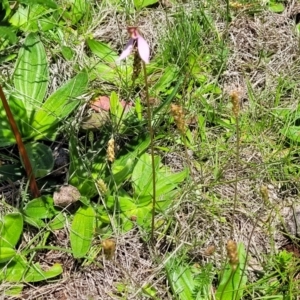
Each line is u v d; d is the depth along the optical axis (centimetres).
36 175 36
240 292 33
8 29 31
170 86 44
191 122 42
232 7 49
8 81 41
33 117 39
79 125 40
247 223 37
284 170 40
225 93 44
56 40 45
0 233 34
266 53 48
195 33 46
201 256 35
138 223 36
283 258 35
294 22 50
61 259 35
